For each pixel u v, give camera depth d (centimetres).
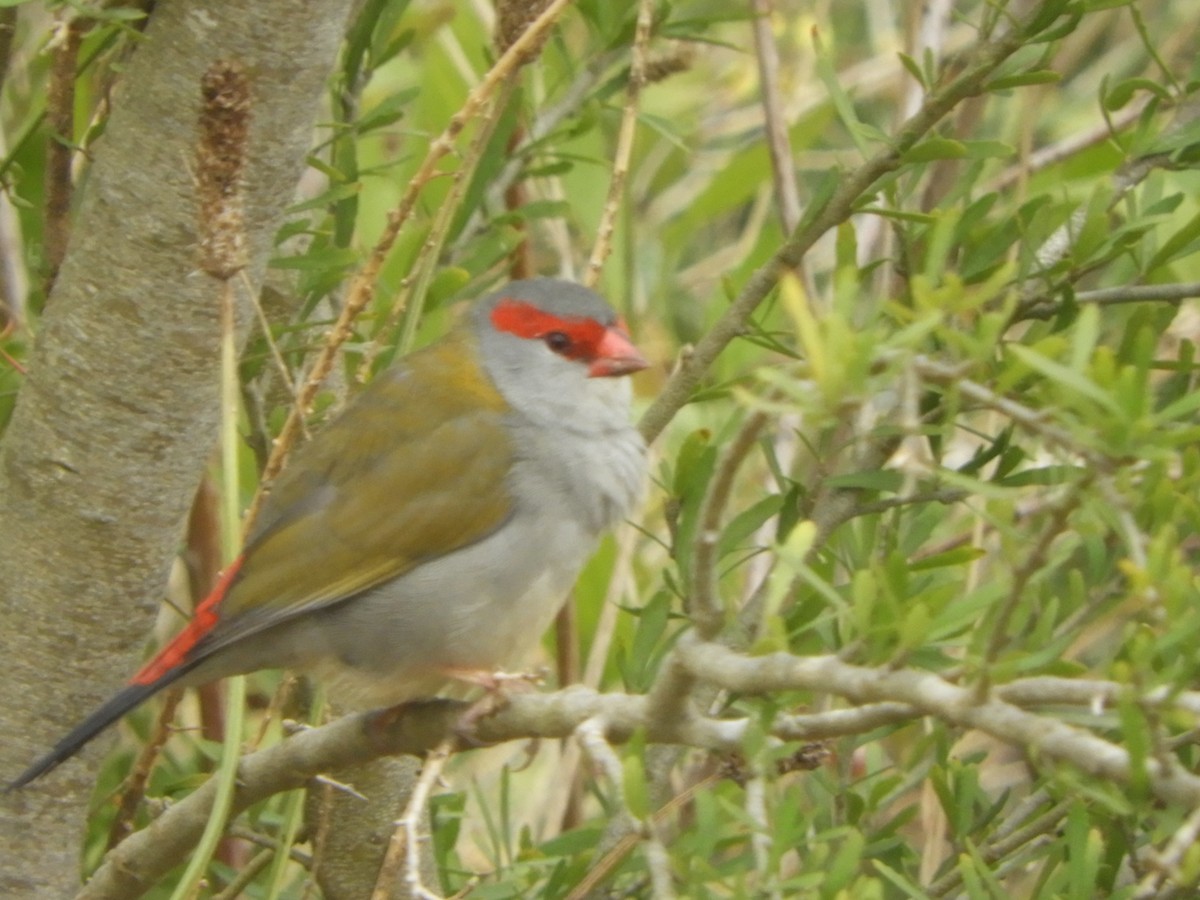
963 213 804
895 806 904
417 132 863
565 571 784
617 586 973
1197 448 614
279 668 770
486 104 799
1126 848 644
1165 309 773
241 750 703
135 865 736
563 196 1111
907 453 806
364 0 859
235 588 736
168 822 729
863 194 773
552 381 781
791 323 979
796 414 474
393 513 750
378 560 748
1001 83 741
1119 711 444
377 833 822
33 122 776
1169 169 793
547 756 1017
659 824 784
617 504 793
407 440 766
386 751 709
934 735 708
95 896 746
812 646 774
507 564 762
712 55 1273
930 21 962
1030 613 665
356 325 877
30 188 907
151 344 674
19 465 694
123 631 715
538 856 798
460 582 752
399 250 989
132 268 667
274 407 891
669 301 1186
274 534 753
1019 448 743
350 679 764
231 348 643
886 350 441
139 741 973
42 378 685
